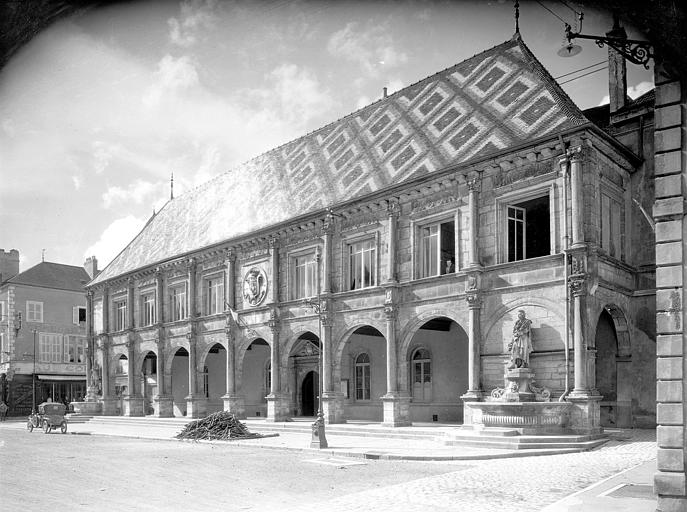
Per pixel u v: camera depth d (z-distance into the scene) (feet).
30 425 121.60
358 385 112.98
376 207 95.35
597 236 73.72
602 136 74.59
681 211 34.06
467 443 68.08
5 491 45.96
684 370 33.73
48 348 200.85
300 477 51.01
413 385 106.73
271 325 110.83
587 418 68.13
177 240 144.56
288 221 107.55
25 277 200.23
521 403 68.08
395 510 36.29
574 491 41.04
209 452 73.61
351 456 65.16
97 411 160.56
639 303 81.76
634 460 54.75
